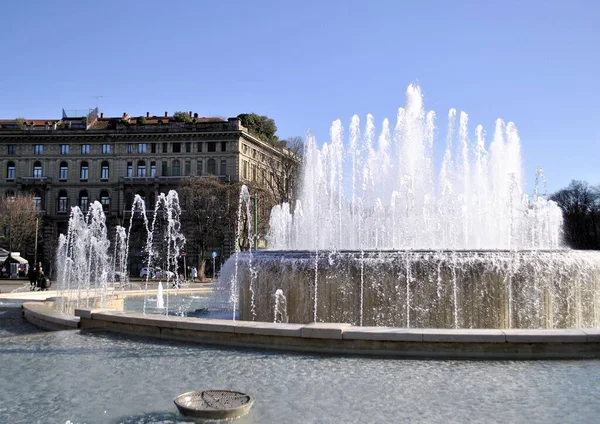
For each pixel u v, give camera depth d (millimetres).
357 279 14758
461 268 14250
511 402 7734
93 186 87875
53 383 8953
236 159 84688
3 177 88938
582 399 7840
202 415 7023
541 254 14461
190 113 97625
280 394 8164
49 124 93062
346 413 7320
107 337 12969
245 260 16859
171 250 77000
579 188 88688
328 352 10789
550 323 14273
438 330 10656
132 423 7027
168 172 86250
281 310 15578
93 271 49281
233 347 11523
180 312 21703
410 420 7055
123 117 95125
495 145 25688
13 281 56250
